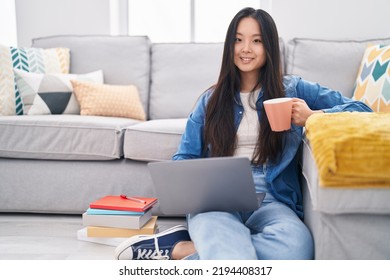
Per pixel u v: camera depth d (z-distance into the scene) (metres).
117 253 1.31
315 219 1.13
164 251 1.29
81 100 2.18
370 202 0.99
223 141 1.42
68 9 2.75
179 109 2.34
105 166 1.88
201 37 3.04
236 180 1.14
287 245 1.10
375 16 2.52
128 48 2.46
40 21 2.78
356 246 1.04
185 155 1.51
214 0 3.00
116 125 1.84
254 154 1.41
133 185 1.86
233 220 1.15
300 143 1.45
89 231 1.56
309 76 2.23
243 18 1.43
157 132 1.79
